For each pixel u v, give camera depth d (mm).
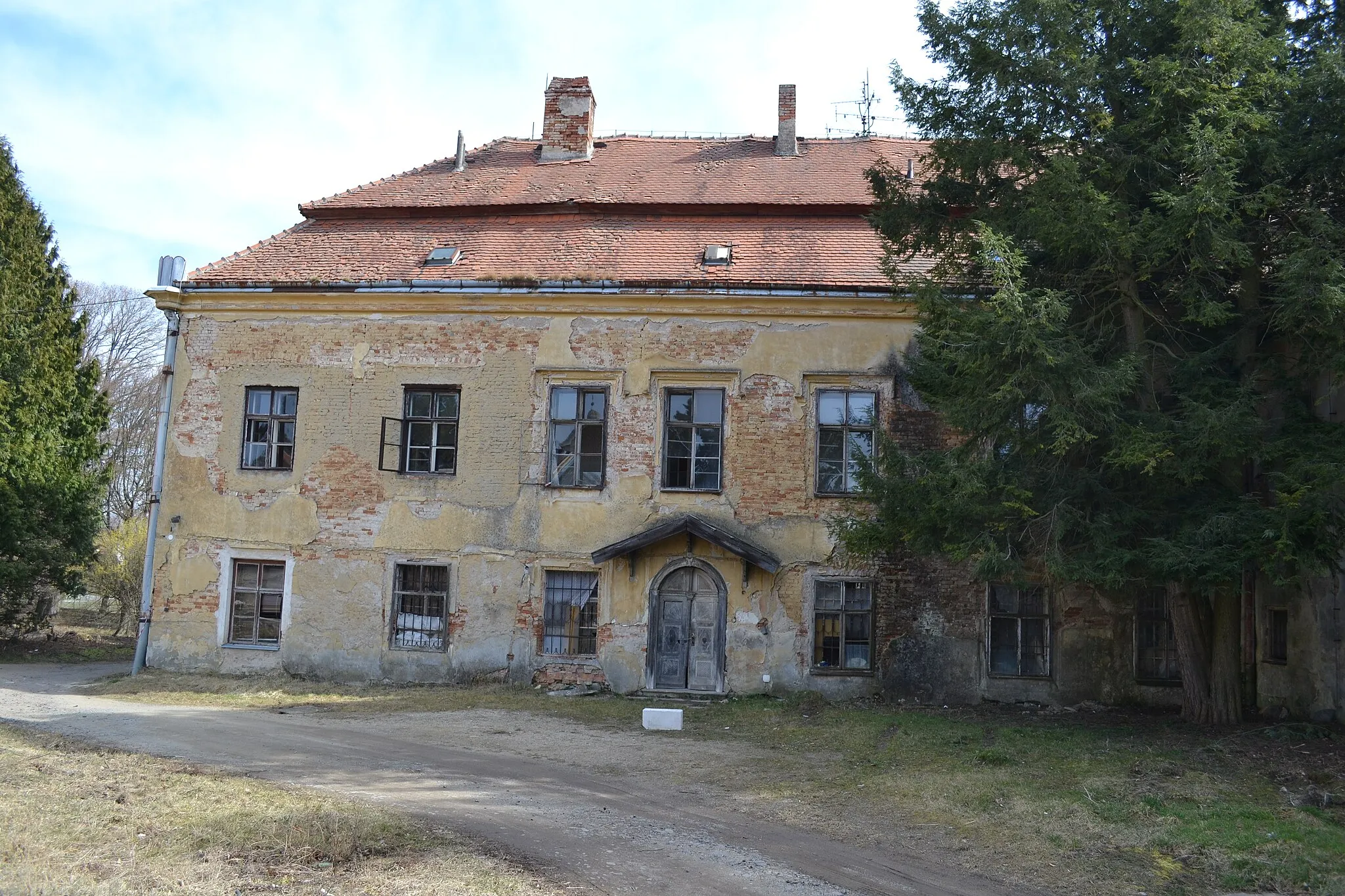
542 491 18828
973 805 9969
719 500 18422
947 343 12805
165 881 7230
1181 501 12828
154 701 16641
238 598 19453
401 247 20406
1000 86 12984
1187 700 14719
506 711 15984
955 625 17875
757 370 18609
